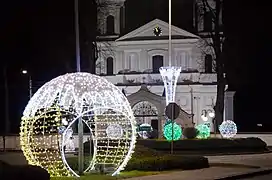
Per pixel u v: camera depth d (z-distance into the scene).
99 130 25.36
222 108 60.22
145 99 68.06
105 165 24.58
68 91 21.16
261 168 27.33
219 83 60.91
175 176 22.92
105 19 77.12
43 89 21.34
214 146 38.38
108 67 75.25
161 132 46.25
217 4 60.94
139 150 27.20
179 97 71.88
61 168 23.06
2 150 44.69
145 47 74.31
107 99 22.08
